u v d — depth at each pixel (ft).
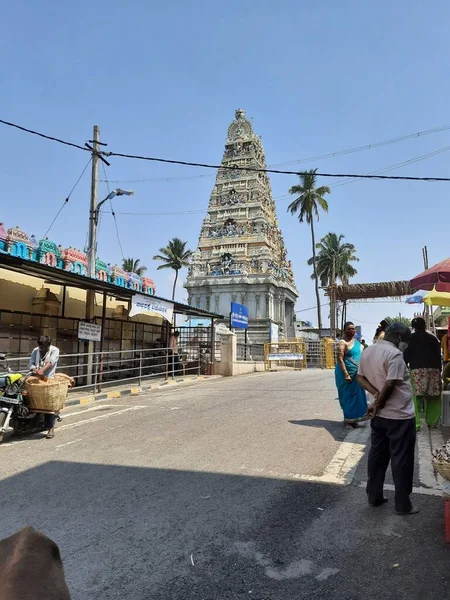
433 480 17.10
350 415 25.99
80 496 15.72
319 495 15.65
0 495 15.97
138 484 16.84
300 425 26.99
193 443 22.77
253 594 9.89
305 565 11.08
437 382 26.11
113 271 59.62
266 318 150.92
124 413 32.09
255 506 14.69
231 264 160.35
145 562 11.28
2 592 2.59
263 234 163.12
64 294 48.14
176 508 14.57
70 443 23.53
